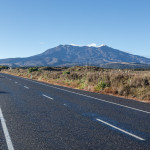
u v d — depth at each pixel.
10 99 11.22
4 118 7.05
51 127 6.09
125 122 6.88
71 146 4.62
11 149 4.42
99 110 8.77
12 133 5.49
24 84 21.42
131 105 10.23
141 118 7.50
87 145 4.71
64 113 8.02
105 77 17.98
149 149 4.57
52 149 4.44
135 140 5.14
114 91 15.28
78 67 59.22
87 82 19.12
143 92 13.47
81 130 5.86
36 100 11.07
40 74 37.25
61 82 24.70
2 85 19.58
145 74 15.29
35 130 5.77
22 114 7.68
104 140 5.08
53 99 11.60
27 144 4.71
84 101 11.15
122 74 17.22
